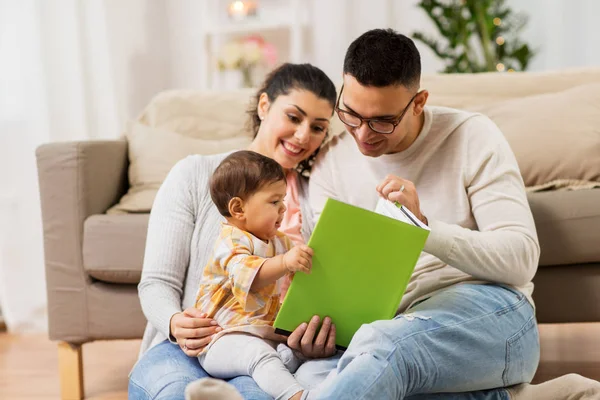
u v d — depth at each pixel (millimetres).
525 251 1409
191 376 1414
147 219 2139
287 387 1299
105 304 2146
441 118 1609
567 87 2506
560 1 3822
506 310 1389
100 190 2281
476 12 3658
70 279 2168
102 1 3566
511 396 1421
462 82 2574
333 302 1385
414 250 1334
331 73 4004
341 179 1732
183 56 4105
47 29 3414
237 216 1498
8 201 3285
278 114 1695
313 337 1398
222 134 2631
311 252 1354
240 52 3900
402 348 1243
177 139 2496
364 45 1457
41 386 2361
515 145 2209
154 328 1638
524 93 2518
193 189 1651
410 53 1459
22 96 3344
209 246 1595
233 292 1433
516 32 3914
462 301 1361
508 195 1482
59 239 2170
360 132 1496
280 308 1440
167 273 1584
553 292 1935
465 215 1539
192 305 1583
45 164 2186
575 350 2500
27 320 3244
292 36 3965
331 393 1182
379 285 1364
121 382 2367
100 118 3592
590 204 1902
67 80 3459
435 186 1575
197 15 4086
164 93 2742
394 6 4023
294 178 1820
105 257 2123
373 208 1671
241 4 4047
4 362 2682
